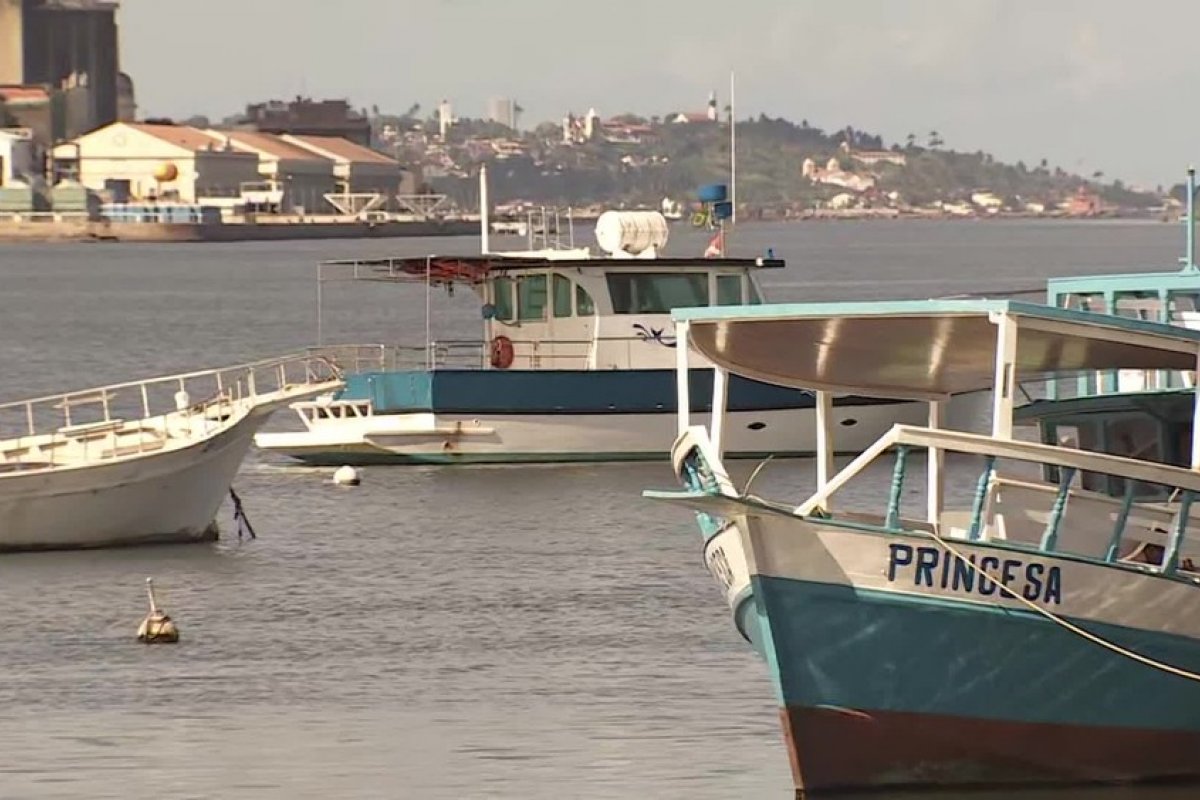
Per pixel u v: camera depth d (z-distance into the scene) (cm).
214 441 13088
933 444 7500
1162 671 7819
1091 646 7738
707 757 8438
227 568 12375
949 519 8356
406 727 8906
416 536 13350
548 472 15962
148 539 13088
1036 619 7656
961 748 7725
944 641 7625
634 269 16462
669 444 16275
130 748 8644
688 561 12475
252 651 10281
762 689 9469
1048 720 7762
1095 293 10300
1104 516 8350
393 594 11581
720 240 17300
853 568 7544
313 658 10138
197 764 8412
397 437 16312
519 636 10538
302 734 8825
